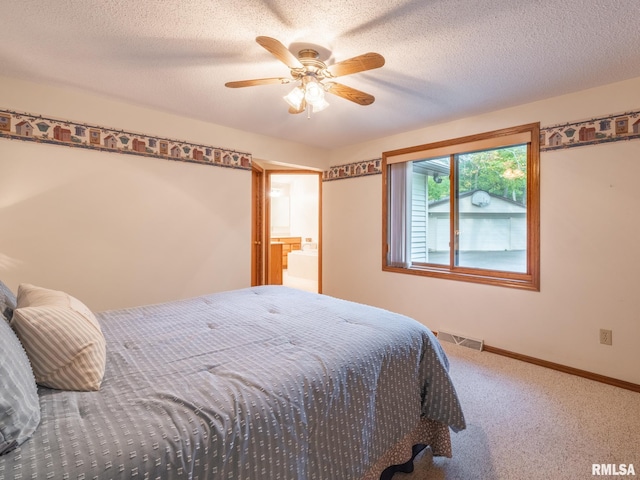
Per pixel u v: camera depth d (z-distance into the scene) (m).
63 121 2.55
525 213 2.94
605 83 2.41
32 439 0.79
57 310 1.16
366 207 4.10
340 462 1.18
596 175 2.49
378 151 3.95
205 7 1.58
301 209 8.23
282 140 3.97
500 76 2.30
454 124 3.28
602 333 2.47
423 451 1.75
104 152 2.74
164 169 3.05
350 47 1.93
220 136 3.42
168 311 1.98
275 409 1.03
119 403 0.98
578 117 2.56
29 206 2.44
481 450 1.71
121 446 0.80
